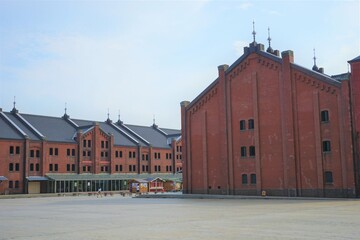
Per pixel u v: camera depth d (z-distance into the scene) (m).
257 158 50.03
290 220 20.84
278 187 48.03
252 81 51.44
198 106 56.53
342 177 43.22
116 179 91.00
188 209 30.42
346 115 43.19
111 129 100.31
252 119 51.06
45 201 50.44
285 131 47.88
